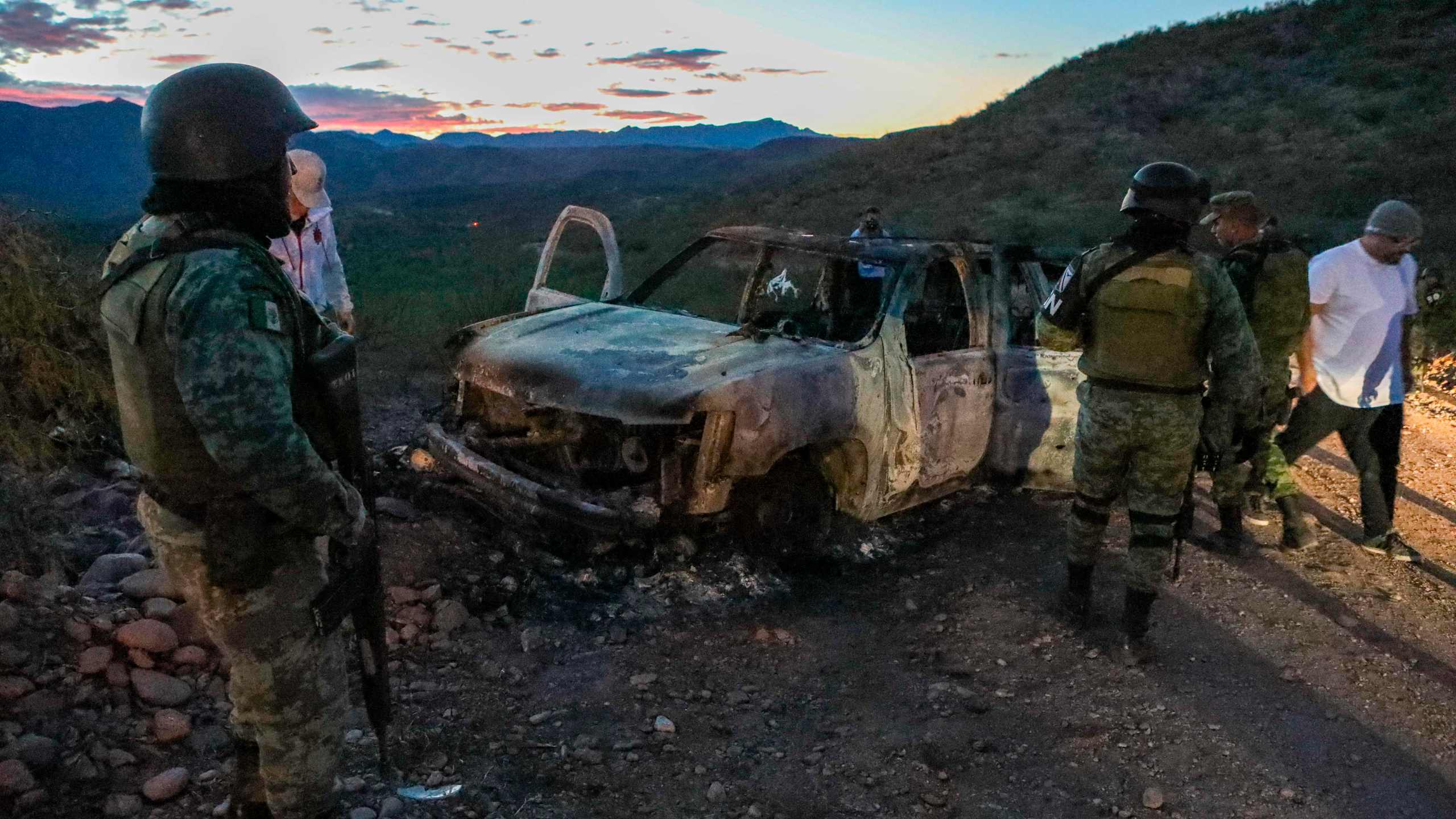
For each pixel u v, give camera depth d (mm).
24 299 4434
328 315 4766
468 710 3244
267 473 1785
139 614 3213
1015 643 3957
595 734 3195
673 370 4109
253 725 2166
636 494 4078
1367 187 22328
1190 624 4125
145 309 1803
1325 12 41219
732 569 4293
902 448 4676
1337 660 3871
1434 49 34219
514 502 4059
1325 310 4609
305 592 2066
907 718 3424
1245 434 3758
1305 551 4918
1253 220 4488
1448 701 3617
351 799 2670
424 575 4004
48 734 2703
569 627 3852
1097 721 3412
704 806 2873
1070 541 4031
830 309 5266
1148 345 3574
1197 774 3131
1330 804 3006
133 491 4297
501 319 5055
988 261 5258
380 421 6211
